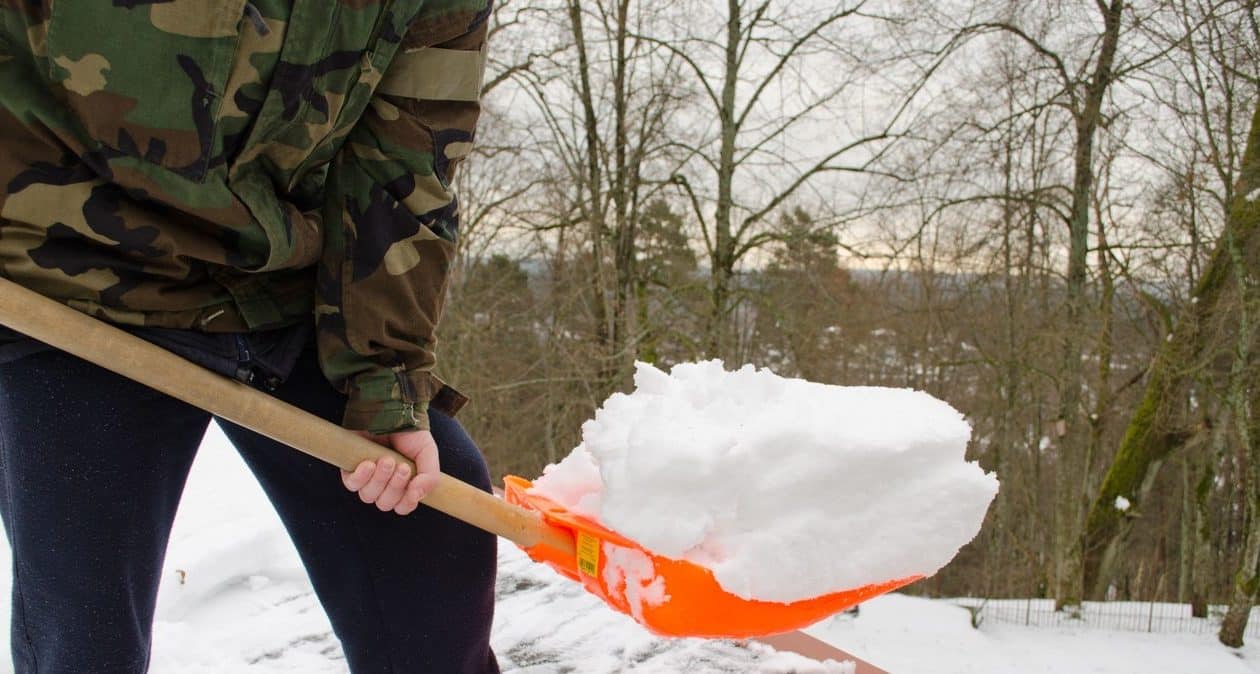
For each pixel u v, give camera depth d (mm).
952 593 20266
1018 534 19156
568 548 1465
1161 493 18562
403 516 1256
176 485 1151
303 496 1254
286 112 1021
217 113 974
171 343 1070
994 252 14039
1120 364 14930
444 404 1345
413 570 1266
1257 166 11391
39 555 1046
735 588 1288
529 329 14805
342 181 1148
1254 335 11797
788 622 1356
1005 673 8961
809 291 14289
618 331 14867
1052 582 15867
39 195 954
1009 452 15234
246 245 1083
